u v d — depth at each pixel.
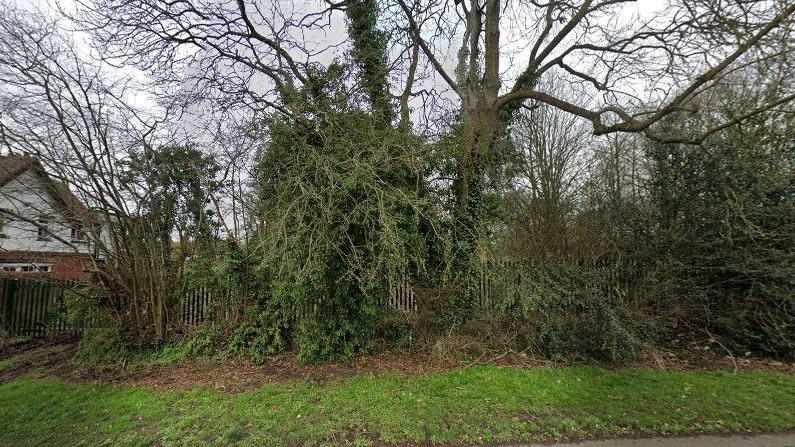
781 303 7.22
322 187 6.22
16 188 7.67
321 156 6.50
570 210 13.02
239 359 6.96
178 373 6.41
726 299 7.87
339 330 6.80
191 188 8.48
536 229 11.60
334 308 6.83
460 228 7.94
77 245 7.57
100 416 4.80
